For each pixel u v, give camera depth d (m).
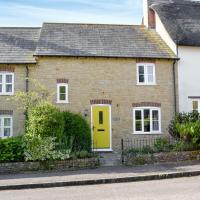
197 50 23.86
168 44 24.47
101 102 22.31
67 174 15.25
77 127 19.69
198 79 23.59
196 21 25.58
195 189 11.69
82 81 22.36
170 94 23.11
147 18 26.86
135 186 12.80
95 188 12.70
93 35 24.69
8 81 22.09
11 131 21.58
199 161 17.94
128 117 22.45
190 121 21.47
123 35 25.16
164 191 11.53
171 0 28.44
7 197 11.47
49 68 22.20
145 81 22.98
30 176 15.01
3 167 16.30
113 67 22.72
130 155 17.91
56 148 17.67
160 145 19.17
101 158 18.92
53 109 18.16
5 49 23.12
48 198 11.09
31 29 26.02
